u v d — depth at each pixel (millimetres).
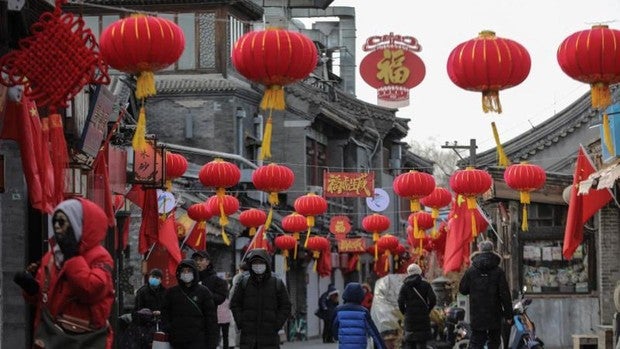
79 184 20469
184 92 48344
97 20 46719
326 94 62969
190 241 32750
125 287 32531
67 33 14062
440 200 35250
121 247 28703
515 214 33281
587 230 32812
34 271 12875
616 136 25016
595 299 32781
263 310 20156
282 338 51094
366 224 48000
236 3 48625
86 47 14070
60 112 20047
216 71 48625
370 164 67125
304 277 55219
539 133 50219
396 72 19484
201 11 48469
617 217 32094
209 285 23797
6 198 18281
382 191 53219
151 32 14758
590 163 24844
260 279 20234
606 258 32219
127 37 14711
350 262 61625
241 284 20297
